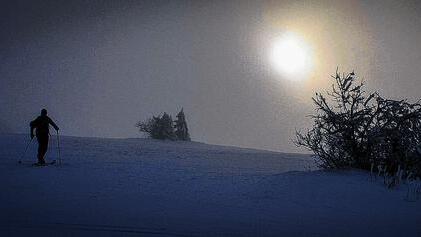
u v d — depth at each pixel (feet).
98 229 25.26
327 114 55.62
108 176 49.80
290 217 32.32
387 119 53.36
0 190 38.32
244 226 28.17
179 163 72.43
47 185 42.06
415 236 27.02
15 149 80.23
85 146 98.32
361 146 54.29
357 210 36.96
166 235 24.57
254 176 54.90
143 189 42.37
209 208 34.42
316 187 45.09
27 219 27.20
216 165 73.26
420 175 53.11
